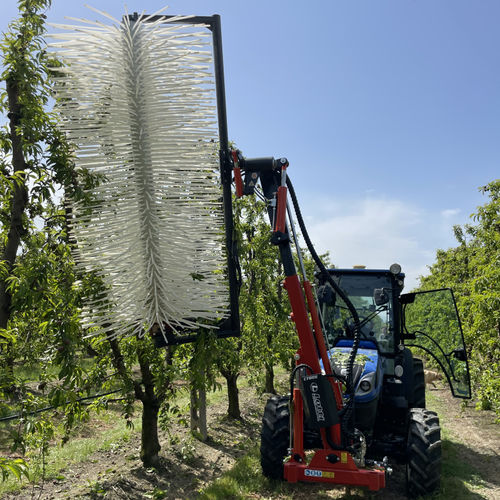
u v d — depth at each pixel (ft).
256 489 16.48
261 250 29.73
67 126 6.02
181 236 5.93
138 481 17.70
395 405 18.13
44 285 10.16
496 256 25.00
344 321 19.25
